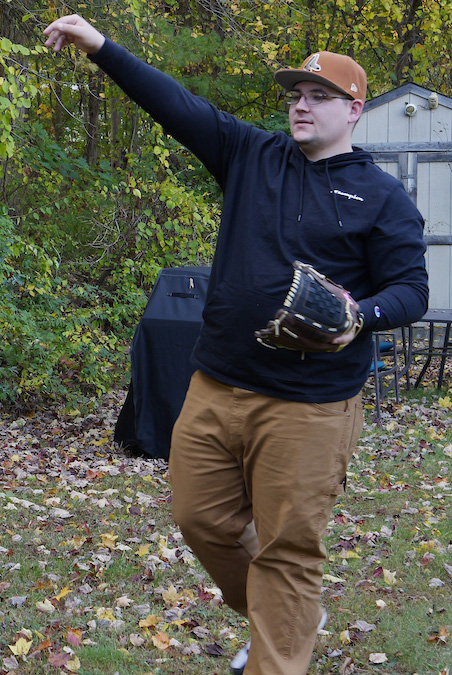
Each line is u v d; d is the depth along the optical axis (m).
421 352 9.75
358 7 16.50
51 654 3.24
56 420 7.98
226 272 2.63
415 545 4.73
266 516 2.61
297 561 2.59
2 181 10.41
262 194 2.61
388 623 3.65
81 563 4.25
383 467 6.59
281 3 13.89
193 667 3.22
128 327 10.20
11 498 5.27
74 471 6.30
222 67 14.56
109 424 7.88
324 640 3.47
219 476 2.70
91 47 2.57
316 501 2.56
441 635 3.53
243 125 2.74
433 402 9.07
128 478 6.12
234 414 2.61
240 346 2.56
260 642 2.57
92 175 11.26
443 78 19.59
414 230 2.54
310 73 2.52
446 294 12.80
